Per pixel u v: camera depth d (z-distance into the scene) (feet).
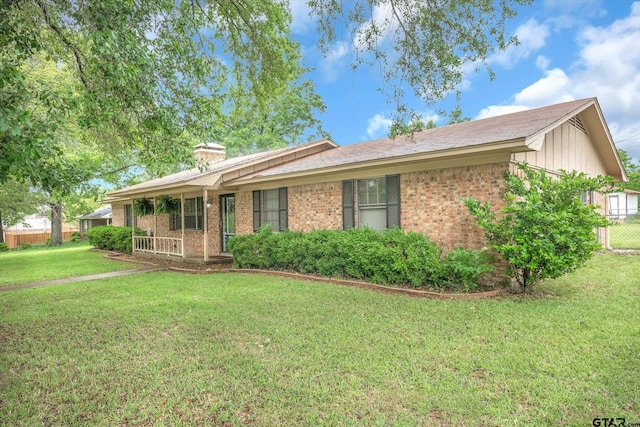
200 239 49.96
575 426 9.00
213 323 18.04
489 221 22.82
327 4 19.54
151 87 16.92
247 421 9.64
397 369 12.34
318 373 12.23
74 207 99.81
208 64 22.06
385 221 30.35
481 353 13.42
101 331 17.34
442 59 18.54
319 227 35.37
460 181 25.86
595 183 21.15
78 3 15.31
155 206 49.55
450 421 9.37
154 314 20.06
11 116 11.16
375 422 9.38
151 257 48.49
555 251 20.84
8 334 17.31
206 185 39.17
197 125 20.42
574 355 12.97
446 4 17.57
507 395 10.52
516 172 25.08
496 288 23.63
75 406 10.53
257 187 41.55
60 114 14.69
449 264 22.99
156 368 12.98
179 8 19.71
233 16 24.56
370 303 21.01
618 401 10.02
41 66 36.27
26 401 10.94
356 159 30.96
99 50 14.25
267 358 13.57
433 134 33.40
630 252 40.75
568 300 20.47
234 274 34.01
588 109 35.65
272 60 26.43
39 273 38.37
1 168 12.55
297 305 21.02
